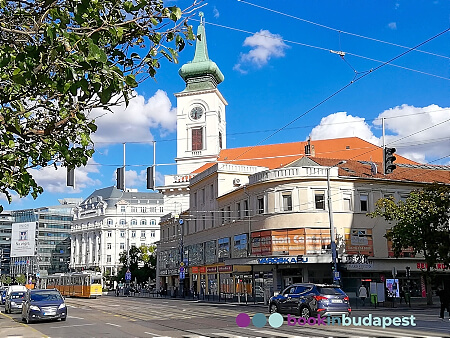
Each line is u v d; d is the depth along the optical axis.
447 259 38.06
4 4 7.93
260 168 60.66
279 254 45.97
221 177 58.25
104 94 7.05
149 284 98.31
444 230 38.38
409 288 46.19
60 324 25.73
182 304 46.34
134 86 7.36
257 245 48.25
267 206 47.88
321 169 46.88
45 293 28.16
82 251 146.00
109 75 6.97
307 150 56.91
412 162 59.66
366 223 47.22
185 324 23.97
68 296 71.00
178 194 89.00
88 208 146.00
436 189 38.59
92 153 10.39
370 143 66.00
